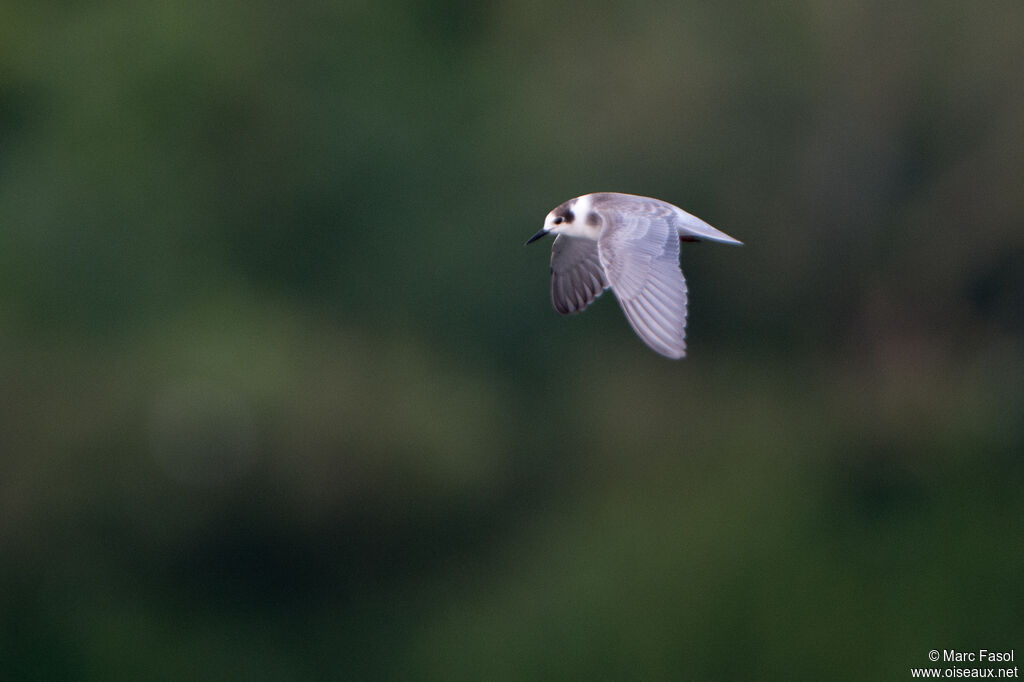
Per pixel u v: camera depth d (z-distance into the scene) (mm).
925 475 20656
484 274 23812
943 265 23297
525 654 17984
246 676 19578
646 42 23562
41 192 24312
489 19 26344
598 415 22922
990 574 18484
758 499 19828
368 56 25516
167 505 20500
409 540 20812
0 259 23750
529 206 23656
